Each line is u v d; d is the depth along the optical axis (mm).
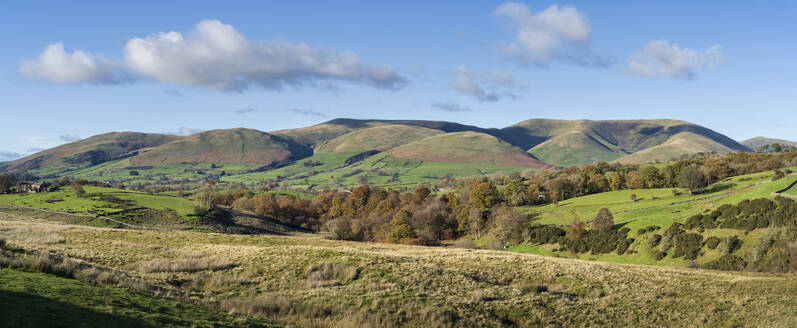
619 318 28891
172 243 50000
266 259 38656
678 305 32125
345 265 37250
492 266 44031
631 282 38844
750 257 76312
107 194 167125
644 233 100125
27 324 12953
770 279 38344
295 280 32531
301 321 22641
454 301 29000
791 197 87250
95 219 128375
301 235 156750
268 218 180750
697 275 42344
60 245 39219
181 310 19141
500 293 32750
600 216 115000
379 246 65562
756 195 98312
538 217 140250
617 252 99500
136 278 25797
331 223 144875
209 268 34469
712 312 30406
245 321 19562
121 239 50156
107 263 33000
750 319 28703
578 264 47562
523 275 40875
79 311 15438
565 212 141125
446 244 140000
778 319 28266
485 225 146375
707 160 193375
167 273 31422
